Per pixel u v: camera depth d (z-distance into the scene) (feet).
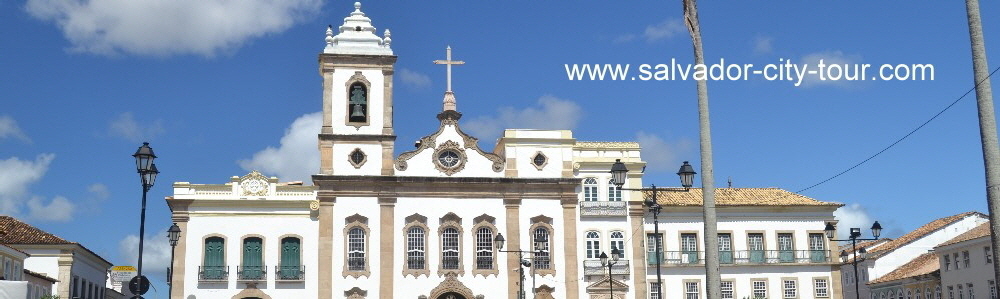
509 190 185.26
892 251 242.37
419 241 181.16
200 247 175.52
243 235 177.17
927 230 245.24
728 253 187.73
